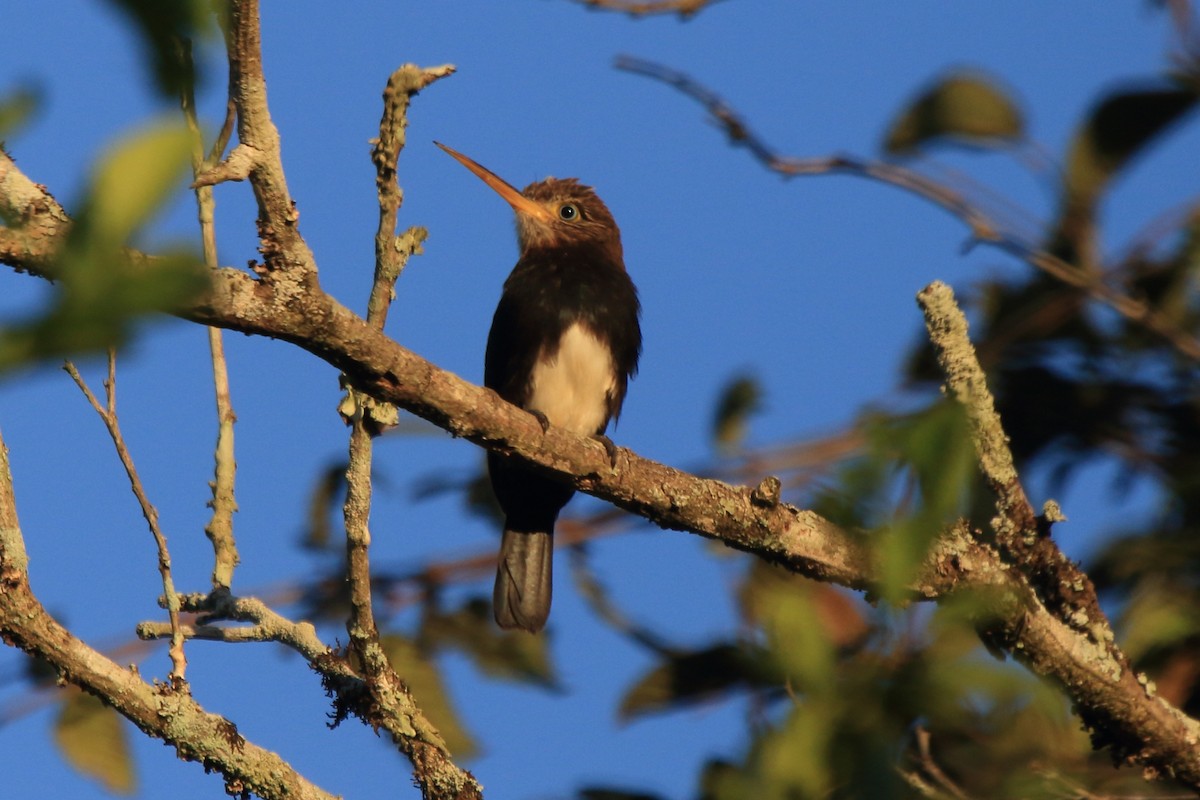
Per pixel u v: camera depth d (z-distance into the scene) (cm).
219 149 509
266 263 536
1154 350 839
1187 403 821
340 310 557
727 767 346
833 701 328
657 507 685
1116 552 688
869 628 510
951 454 254
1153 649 671
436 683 679
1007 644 642
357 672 666
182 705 593
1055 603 654
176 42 191
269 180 515
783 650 333
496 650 727
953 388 670
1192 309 811
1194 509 699
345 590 841
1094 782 583
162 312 182
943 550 617
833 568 659
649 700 586
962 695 350
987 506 704
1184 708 677
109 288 177
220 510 689
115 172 175
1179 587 664
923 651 364
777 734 324
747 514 664
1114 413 830
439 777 628
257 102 503
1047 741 534
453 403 626
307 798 598
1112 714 645
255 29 489
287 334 548
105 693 580
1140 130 793
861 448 274
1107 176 811
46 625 572
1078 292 821
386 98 586
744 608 571
